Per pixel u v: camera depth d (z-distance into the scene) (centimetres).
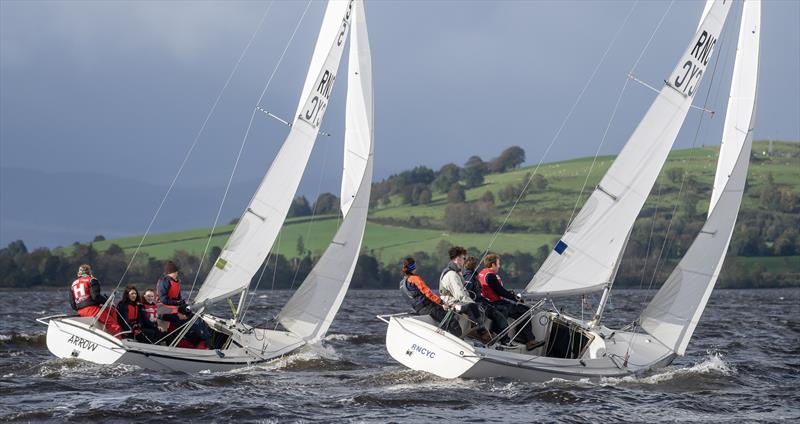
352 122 6325
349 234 5888
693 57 5009
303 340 5703
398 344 4503
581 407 3969
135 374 4628
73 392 4144
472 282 4600
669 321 5019
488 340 4488
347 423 3591
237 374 4841
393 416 3741
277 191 5584
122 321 4875
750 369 5406
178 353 4816
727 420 3791
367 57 6316
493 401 4075
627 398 4200
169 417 3644
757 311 14688
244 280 5506
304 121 5681
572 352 4744
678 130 5000
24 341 7006
